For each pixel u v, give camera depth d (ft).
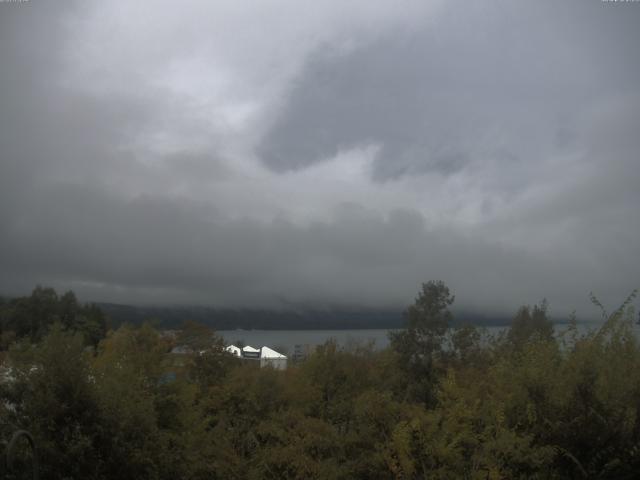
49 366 31.30
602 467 31.53
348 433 41.63
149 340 50.78
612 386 32.53
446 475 32.24
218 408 57.52
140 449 31.91
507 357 40.96
